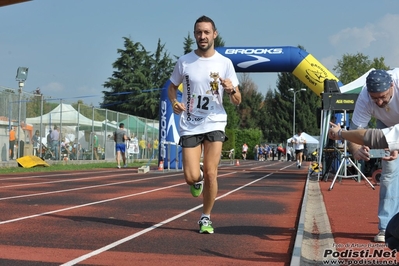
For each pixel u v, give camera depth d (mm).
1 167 19641
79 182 13750
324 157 15430
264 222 6922
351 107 14125
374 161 15859
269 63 17844
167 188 12086
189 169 5906
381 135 3844
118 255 4824
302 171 22391
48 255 4773
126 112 68625
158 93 69750
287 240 5648
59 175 16781
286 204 9055
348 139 4000
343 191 11547
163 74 71750
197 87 5871
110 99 68938
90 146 27891
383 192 5344
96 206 8461
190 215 7520
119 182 13938
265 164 35125
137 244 5352
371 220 6922
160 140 20422
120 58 69625
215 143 5867
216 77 5848
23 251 4926
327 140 15055
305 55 17859
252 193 11133
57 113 24750
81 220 6898
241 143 60406
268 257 4812
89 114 27703
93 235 5824
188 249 5141
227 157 50094
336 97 14172
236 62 18031
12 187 11930
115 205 8625
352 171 15945
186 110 5930
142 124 35438
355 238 5617
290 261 4539
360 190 11812
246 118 92438
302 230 5723
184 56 6000
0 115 20078
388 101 4621
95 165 24719
